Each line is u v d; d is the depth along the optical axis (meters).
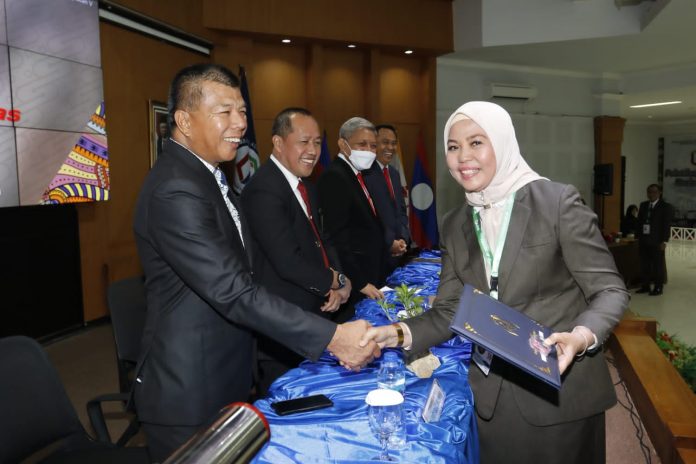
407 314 2.10
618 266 8.13
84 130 4.80
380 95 8.18
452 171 1.36
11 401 1.55
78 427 1.72
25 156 4.27
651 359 3.39
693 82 9.73
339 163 3.28
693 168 15.55
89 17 4.82
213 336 1.46
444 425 1.29
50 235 4.80
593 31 7.64
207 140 1.47
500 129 1.31
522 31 7.78
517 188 1.34
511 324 1.17
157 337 1.44
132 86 5.48
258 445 0.46
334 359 1.76
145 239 1.43
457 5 8.05
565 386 1.31
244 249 1.59
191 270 1.37
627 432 3.12
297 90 7.63
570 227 1.26
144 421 1.44
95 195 4.95
